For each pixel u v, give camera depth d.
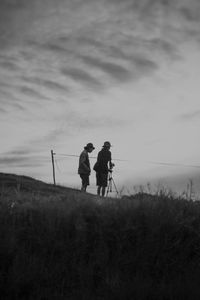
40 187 23.84
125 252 10.86
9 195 13.57
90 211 11.82
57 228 11.20
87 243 11.03
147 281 10.00
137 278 9.97
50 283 9.88
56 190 23.30
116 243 11.05
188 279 10.05
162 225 11.32
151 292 9.54
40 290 9.62
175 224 11.35
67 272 10.21
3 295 9.46
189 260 10.95
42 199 12.91
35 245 10.85
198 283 9.87
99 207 12.08
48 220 11.38
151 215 11.53
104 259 10.53
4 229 10.84
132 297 9.41
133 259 10.61
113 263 10.60
